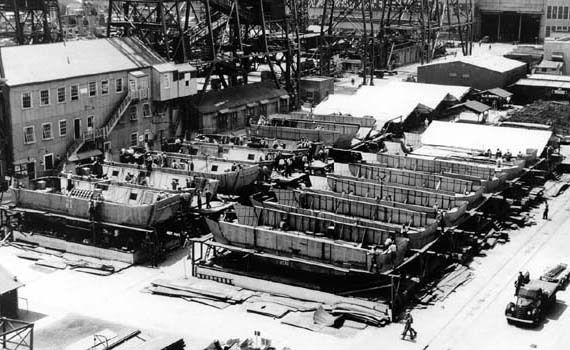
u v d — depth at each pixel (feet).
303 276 150.61
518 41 567.59
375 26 440.45
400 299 137.69
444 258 157.99
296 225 158.40
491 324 132.67
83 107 217.77
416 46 461.37
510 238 176.96
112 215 163.53
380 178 197.77
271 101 298.15
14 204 175.83
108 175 200.85
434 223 152.35
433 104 291.79
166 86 239.91
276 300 142.20
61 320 132.98
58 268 158.61
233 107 275.39
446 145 232.53
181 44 251.39
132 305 140.67
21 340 116.26
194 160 211.61
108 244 166.91
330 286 146.10
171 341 116.16
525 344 125.08
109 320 133.69
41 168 208.13
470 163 209.97
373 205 166.81
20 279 152.35
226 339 126.82
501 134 234.79
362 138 257.75
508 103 330.34
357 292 143.95
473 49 523.29
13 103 197.26
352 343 125.59
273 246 148.36
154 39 264.11
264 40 296.10
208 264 156.87
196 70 253.44
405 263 142.10
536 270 156.66
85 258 164.04
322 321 133.39
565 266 149.69
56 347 122.52
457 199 170.50
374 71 410.11
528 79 350.84
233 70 297.94
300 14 426.51
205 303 141.59
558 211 198.80
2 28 399.03
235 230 151.84
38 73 205.57
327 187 197.57
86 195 179.73
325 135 245.45
